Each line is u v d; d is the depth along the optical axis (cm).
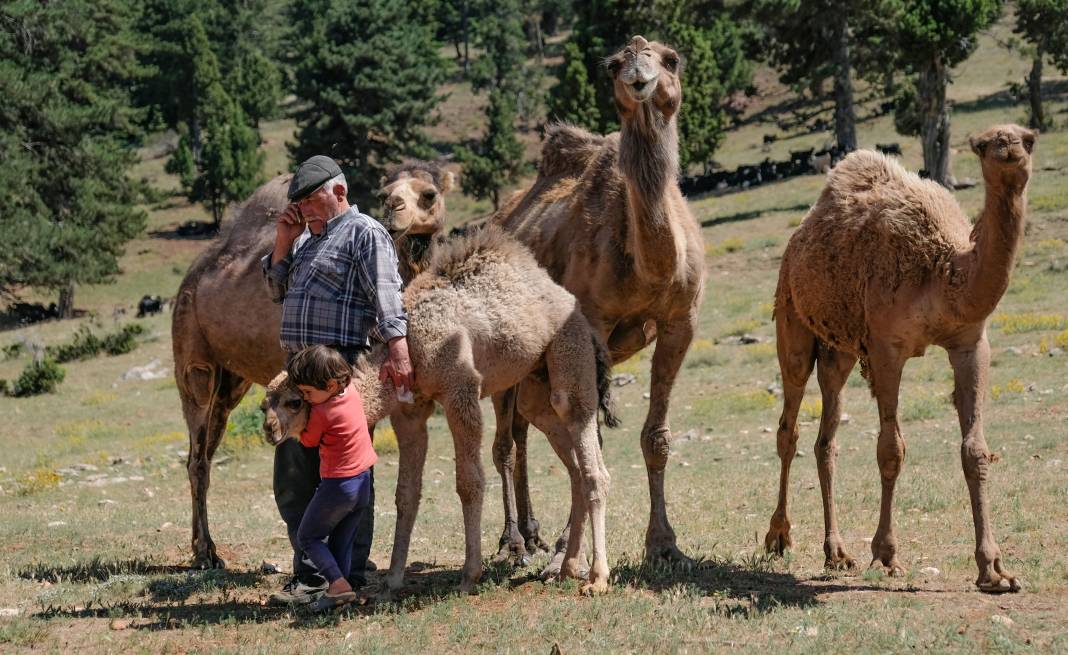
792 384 788
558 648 523
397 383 606
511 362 643
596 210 744
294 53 11125
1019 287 2441
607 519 980
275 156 9256
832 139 6388
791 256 761
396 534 650
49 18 4909
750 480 1168
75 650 578
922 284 641
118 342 3741
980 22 3741
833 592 647
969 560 711
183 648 575
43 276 4478
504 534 842
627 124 670
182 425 2320
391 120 7100
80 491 1505
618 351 772
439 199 735
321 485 612
